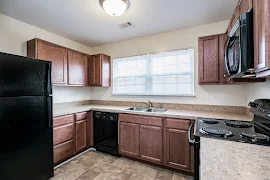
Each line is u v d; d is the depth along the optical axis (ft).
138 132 7.89
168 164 7.13
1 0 5.92
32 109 5.72
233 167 2.68
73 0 5.95
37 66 5.92
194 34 8.48
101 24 8.14
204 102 8.23
